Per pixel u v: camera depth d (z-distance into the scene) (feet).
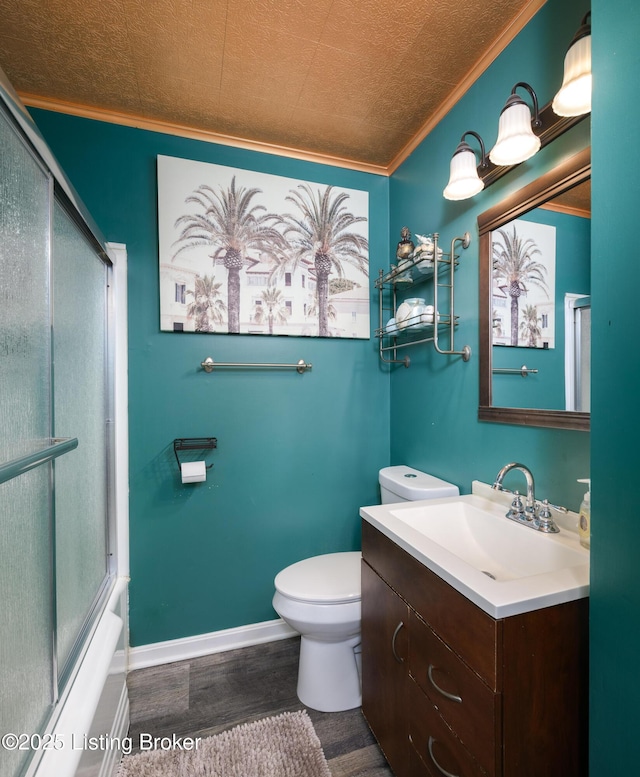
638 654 2.01
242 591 5.96
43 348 3.17
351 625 4.47
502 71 4.16
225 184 5.74
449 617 2.73
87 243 4.49
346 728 4.40
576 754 2.46
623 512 2.11
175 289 5.53
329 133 5.78
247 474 5.98
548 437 3.69
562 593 2.43
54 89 4.90
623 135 2.10
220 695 4.91
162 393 5.58
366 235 6.54
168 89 4.90
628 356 2.09
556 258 3.51
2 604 2.50
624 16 2.08
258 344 6.01
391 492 5.44
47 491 3.17
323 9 3.78
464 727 2.56
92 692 3.21
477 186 4.14
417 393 5.95
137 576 5.47
